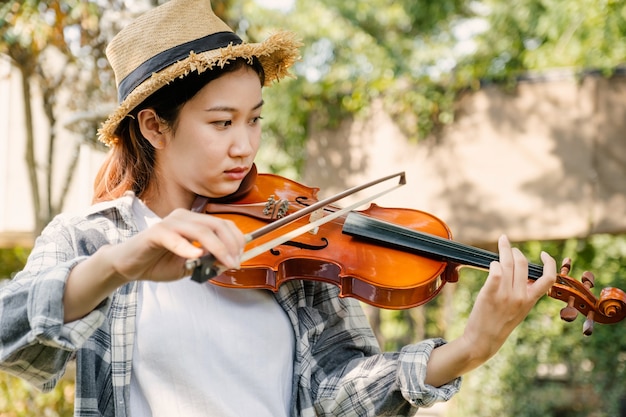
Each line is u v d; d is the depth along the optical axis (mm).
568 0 7891
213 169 1776
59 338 1384
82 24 5738
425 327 11133
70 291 1385
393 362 1771
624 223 6008
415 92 6535
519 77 6316
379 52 12469
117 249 1325
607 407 7887
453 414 8469
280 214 2084
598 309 1850
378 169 6680
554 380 8297
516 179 6270
